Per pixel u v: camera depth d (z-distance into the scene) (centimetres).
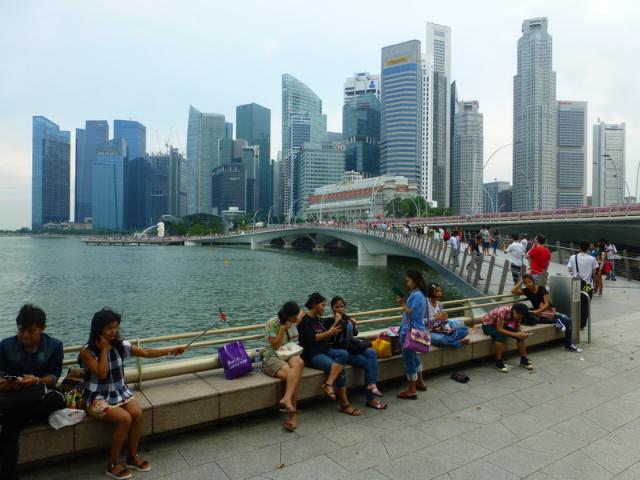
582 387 798
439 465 526
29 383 477
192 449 554
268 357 664
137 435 512
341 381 673
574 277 1095
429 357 834
